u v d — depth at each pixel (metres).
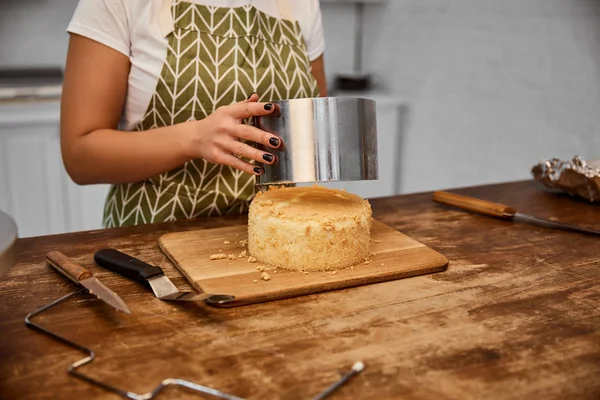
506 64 2.42
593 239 1.14
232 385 0.64
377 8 3.12
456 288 0.90
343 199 1.04
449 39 2.68
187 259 0.97
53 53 2.73
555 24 2.20
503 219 1.25
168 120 1.27
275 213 0.95
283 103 0.90
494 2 2.44
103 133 1.18
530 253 1.05
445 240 1.12
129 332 0.74
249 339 0.73
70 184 2.37
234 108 0.98
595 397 0.63
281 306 0.83
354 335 0.75
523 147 2.39
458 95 2.68
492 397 0.62
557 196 1.46
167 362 0.68
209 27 1.25
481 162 2.60
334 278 0.90
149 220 1.29
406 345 0.72
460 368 0.68
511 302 0.85
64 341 0.72
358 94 3.06
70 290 0.86
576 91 2.15
